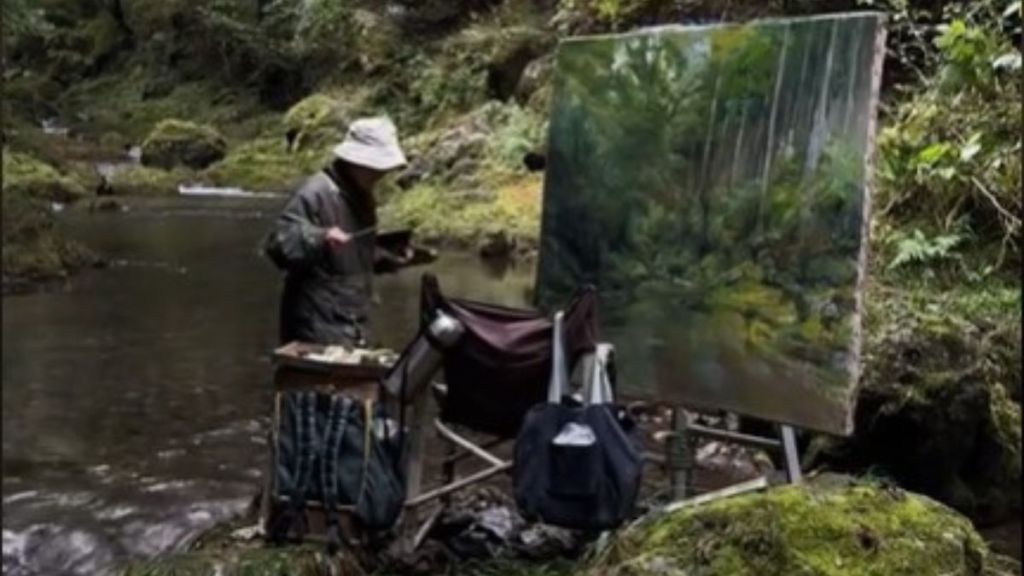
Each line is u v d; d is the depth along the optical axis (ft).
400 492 9.39
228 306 19.25
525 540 10.10
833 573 7.34
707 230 9.43
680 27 9.62
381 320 17.95
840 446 11.63
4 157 22.09
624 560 7.87
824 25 8.57
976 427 11.49
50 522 11.06
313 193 9.90
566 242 10.51
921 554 7.59
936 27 15.38
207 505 11.60
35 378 15.26
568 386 9.11
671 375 9.72
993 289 13.26
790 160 8.79
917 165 14.73
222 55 20.40
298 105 20.65
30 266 20.95
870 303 12.44
